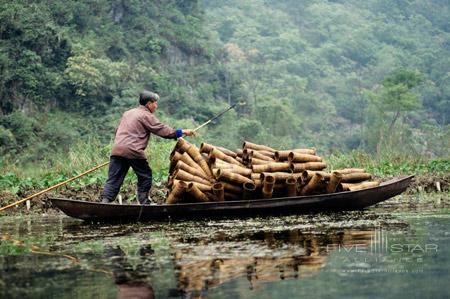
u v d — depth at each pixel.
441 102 138.00
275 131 102.62
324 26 178.50
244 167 12.59
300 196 12.15
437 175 17.97
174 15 107.19
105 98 80.75
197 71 102.88
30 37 75.69
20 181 16.84
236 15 169.62
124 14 98.50
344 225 10.29
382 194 12.63
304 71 151.00
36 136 69.00
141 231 10.23
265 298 5.81
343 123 130.50
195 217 11.68
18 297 5.96
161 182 16.81
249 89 119.44
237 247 8.32
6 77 72.69
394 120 106.25
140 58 94.19
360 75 157.25
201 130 85.06
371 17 191.62
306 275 6.64
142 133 12.10
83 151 21.30
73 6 87.38
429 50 169.38
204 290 6.12
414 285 6.17
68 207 11.17
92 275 6.80
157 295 5.98
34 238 9.73
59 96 77.00
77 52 79.56
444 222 10.45
